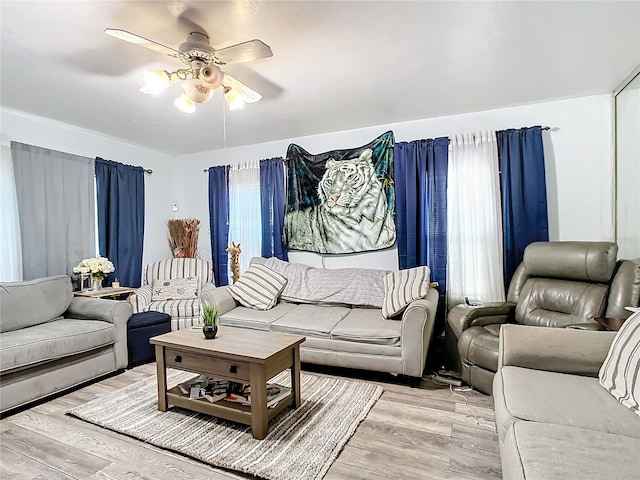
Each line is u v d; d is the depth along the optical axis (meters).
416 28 2.05
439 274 3.57
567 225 3.29
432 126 3.70
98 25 1.98
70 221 3.75
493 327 2.81
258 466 1.76
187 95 2.26
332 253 4.09
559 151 3.30
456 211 3.54
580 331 1.81
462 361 2.75
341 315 3.23
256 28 2.03
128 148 4.46
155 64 2.43
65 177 3.71
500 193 3.42
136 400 2.51
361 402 2.43
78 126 3.75
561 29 2.09
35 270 3.46
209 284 4.28
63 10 1.83
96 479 1.69
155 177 4.81
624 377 1.46
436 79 2.75
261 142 4.49
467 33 2.11
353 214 3.98
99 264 3.69
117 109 3.27
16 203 3.32
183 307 3.82
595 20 2.00
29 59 2.35
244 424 2.17
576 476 0.97
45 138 3.59
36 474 1.73
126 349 3.11
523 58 2.44
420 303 2.74
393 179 3.81
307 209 4.20
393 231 3.81
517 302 2.99
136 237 4.43
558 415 1.32
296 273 3.86
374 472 1.72
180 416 2.27
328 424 2.15
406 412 2.31
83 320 3.08
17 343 2.38
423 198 3.66
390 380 2.87
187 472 1.75
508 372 1.73
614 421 1.28
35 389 2.44
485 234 3.43
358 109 3.37
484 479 1.66
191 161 4.99
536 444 1.13
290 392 2.33
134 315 3.44
